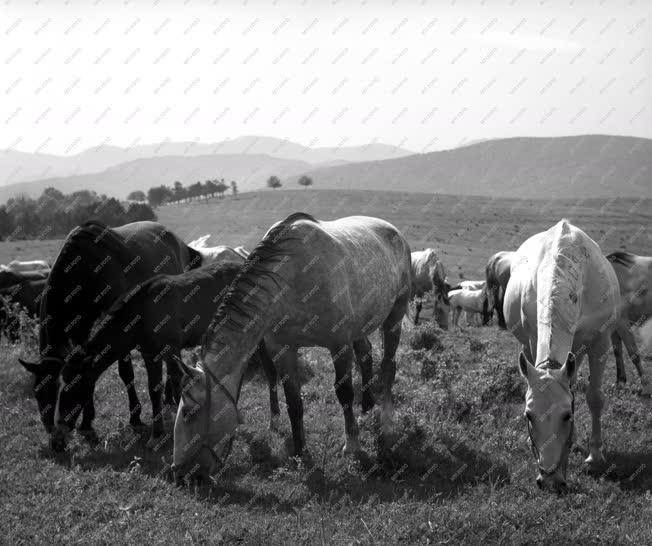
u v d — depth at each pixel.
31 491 7.46
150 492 7.34
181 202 178.50
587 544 6.00
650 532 6.10
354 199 156.62
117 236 11.02
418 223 107.69
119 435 9.62
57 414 8.76
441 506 6.71
